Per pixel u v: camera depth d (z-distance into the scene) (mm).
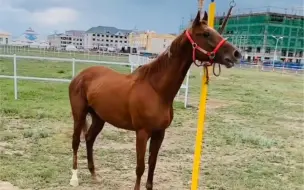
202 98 3867
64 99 12156
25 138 7254
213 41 3680
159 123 4074
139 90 4117
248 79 30625
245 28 87938
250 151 7430
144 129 4109
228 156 6992
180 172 5859
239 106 13914
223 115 11641
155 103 4027
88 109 4965
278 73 43250
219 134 8695
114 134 7992
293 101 17141
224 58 3635
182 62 3961
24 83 16125
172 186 5254
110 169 5805
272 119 11602
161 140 4312
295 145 8281
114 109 4359
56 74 20422
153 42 89625
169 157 6672
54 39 140375
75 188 4957
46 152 6418
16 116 9125
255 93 19438
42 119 9000
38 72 21516
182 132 8703
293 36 83312
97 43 136750
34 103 10961
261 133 9242
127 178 5453
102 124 5148
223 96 17047
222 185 5375
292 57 77000
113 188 5051
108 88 4453
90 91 4711
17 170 5410
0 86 14484
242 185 5430
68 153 6430
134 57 24625
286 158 7113
